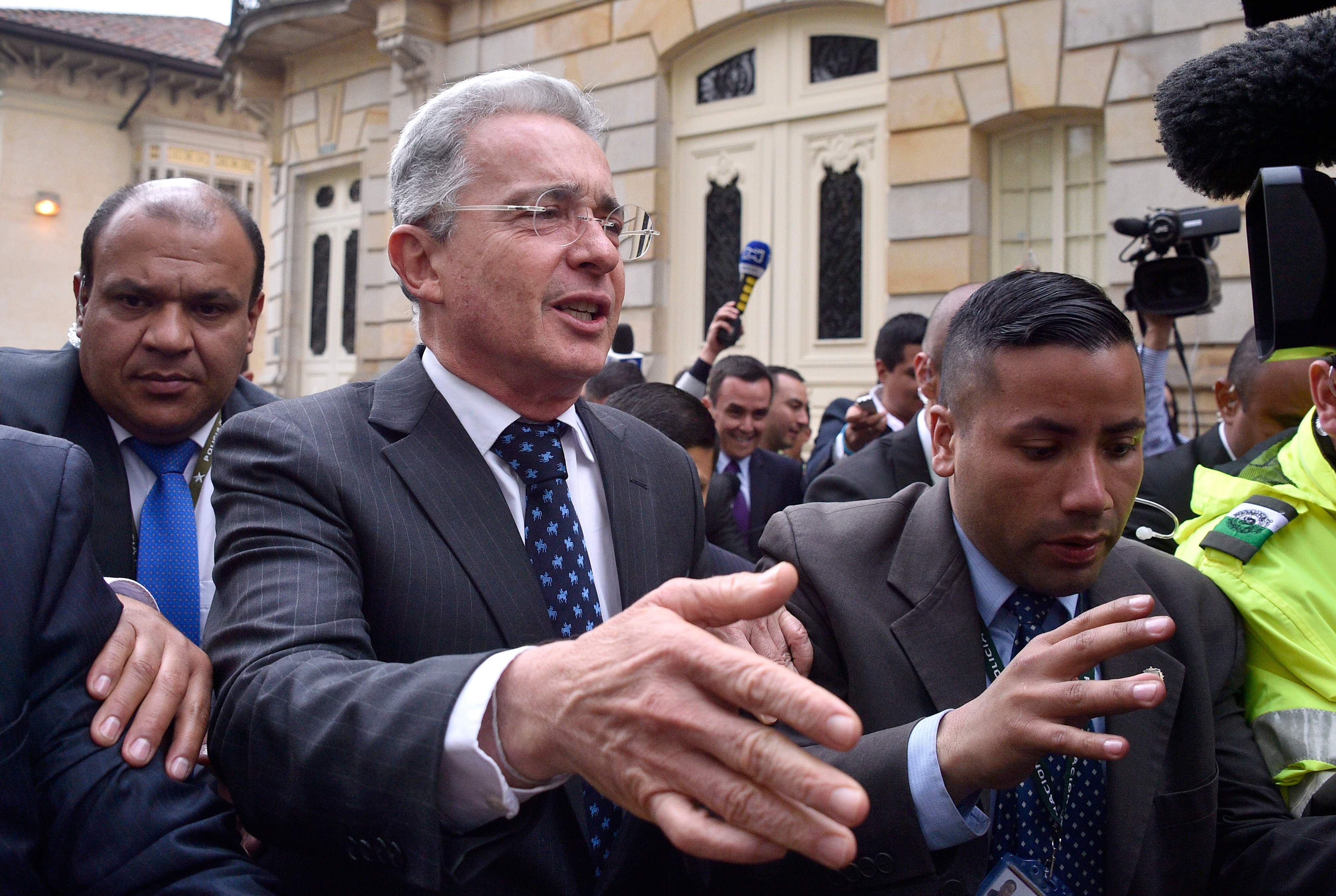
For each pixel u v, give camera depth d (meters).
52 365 1.81
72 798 1.15
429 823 0.97
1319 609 1.51
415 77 8.91
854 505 1.58
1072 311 1.25
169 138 18.05
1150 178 5.75
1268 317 1.07
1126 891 1.31
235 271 1.79
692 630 0.83
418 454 1.36
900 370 3.73
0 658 1.13
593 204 1.40
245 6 10.88
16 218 17.30
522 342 1.35
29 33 16.11
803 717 0.76
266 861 1.37
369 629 1.27
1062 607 1.42
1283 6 1.22
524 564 1.34
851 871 1.24
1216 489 1.75
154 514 1.78
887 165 6.75
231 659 1.18
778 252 7.39
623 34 7.84
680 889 1.42
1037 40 6.10
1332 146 1.24
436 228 1.39
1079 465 1.24
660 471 1.60
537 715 0.92
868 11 6.97
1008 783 1.11
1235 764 1.46
